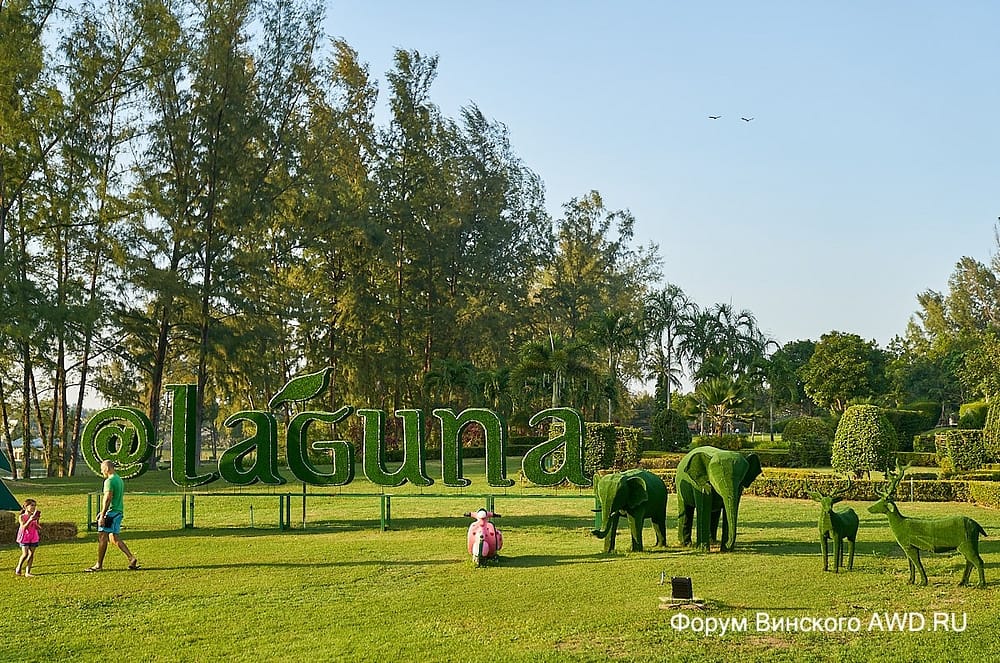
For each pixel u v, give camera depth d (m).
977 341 78.50
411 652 9.51
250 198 43.00
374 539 18.17
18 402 40.62
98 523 14.72
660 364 63.06
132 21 39.59
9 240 37.22
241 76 42.88
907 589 12.19
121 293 39.94
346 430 53.97
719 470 15.48
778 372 58.62
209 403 51.62
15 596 12.59
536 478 19.83
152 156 41.75
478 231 64.81
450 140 63.41
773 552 15.55
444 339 60.78
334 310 54.03
